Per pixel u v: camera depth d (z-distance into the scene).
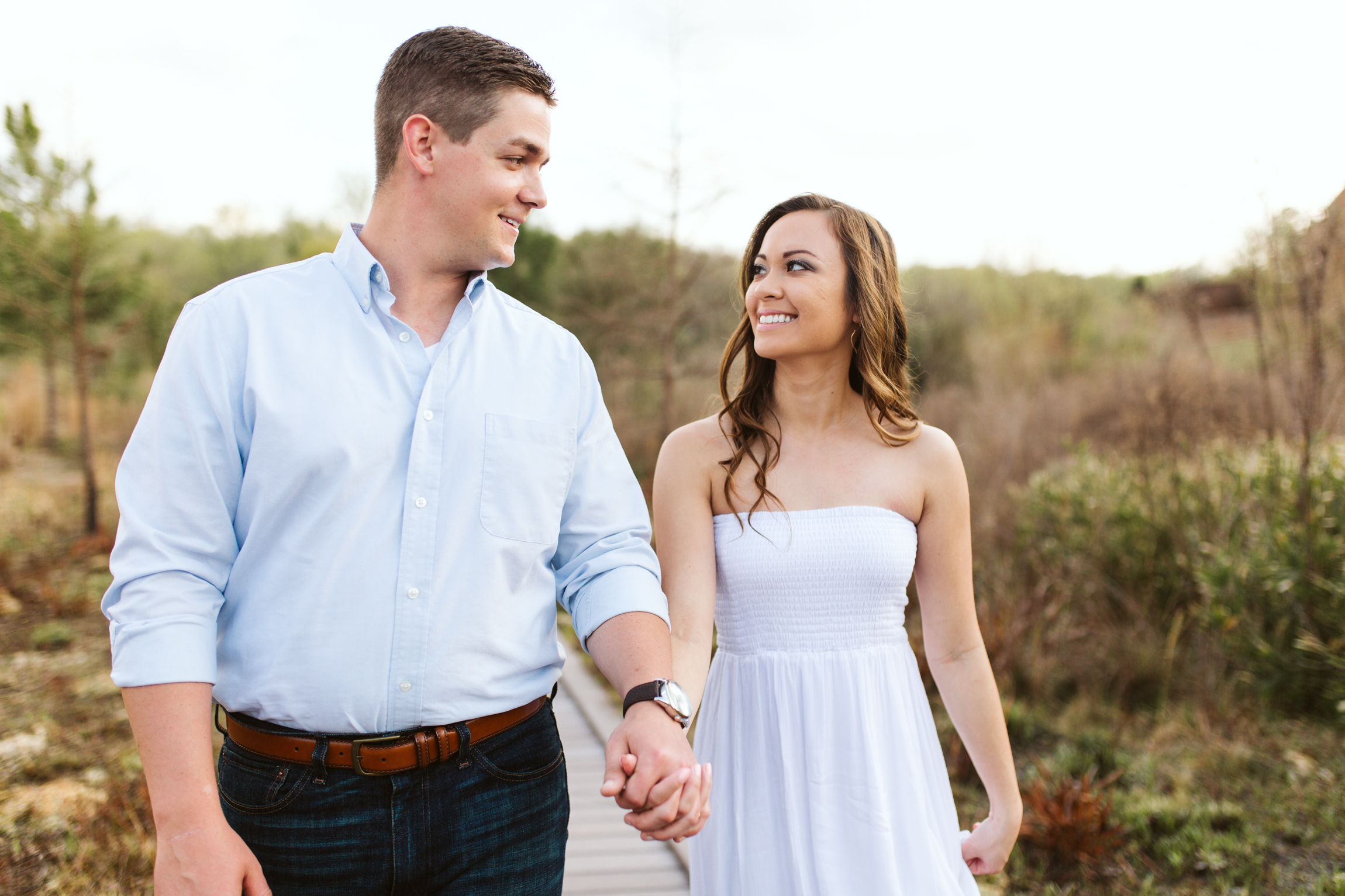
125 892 2.84
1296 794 3.40
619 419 10.66
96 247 8.85
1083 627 5.02
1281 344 4.94
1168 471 5.43
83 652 5.65
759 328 1.67
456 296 1.47
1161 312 8.14
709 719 1.70
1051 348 12.12
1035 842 3.24
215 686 1.34
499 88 1.37
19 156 8.28
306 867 1.31
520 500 1.42
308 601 1.29
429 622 1.33
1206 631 4.58
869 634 1.64
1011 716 4.18
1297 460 4.69
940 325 12.77
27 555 7.78
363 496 1.31
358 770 1.31
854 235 1.66
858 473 1.68
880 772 1.59
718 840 1.64
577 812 3.43
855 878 1.56
